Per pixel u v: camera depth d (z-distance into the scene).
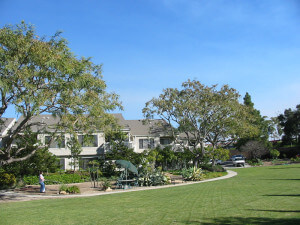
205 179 27.31
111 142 33.12
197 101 32.72
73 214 11.47
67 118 15.59
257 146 48.41
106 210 12.15
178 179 28.69
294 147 54.59
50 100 15.00
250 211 9.99
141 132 43.03
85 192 20.62
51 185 25.59
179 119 33.19
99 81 16.73
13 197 18.42
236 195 14.47
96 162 31.83
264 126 51.91
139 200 14.94
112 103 18.42
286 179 21.72
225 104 31.39
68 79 15.04
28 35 14.76
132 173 25.58
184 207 11.73
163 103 32.94
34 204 14.98
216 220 8.85
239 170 36.47
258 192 15.19
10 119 37.31
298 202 11.38
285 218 8.59
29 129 19.45
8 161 16.72
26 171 26.25
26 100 13.73
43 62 14.13
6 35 13.99
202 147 33.81
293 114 58.06
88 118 17.69
